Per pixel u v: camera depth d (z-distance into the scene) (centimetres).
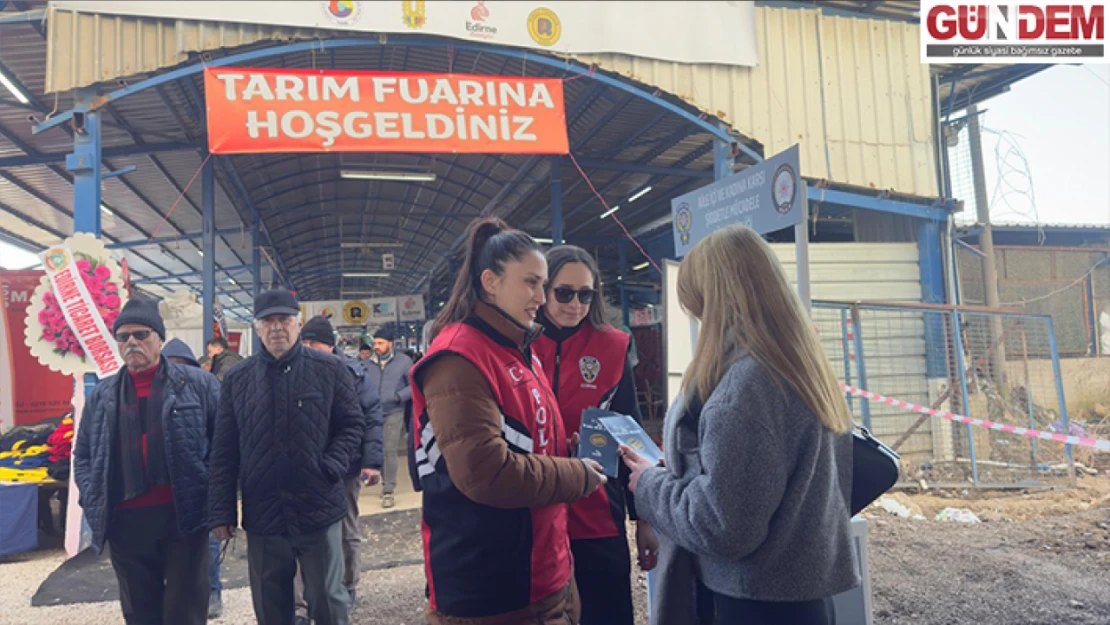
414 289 3691
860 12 936
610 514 255
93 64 687
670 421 177
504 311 182
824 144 895
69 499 571
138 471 308
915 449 847
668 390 445
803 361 158
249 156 1288
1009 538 536
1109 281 1293
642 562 258
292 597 312
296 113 740
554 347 269
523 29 794
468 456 159
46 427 661
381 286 3891
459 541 171
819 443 156
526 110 800
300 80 745
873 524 584
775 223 404
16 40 757
